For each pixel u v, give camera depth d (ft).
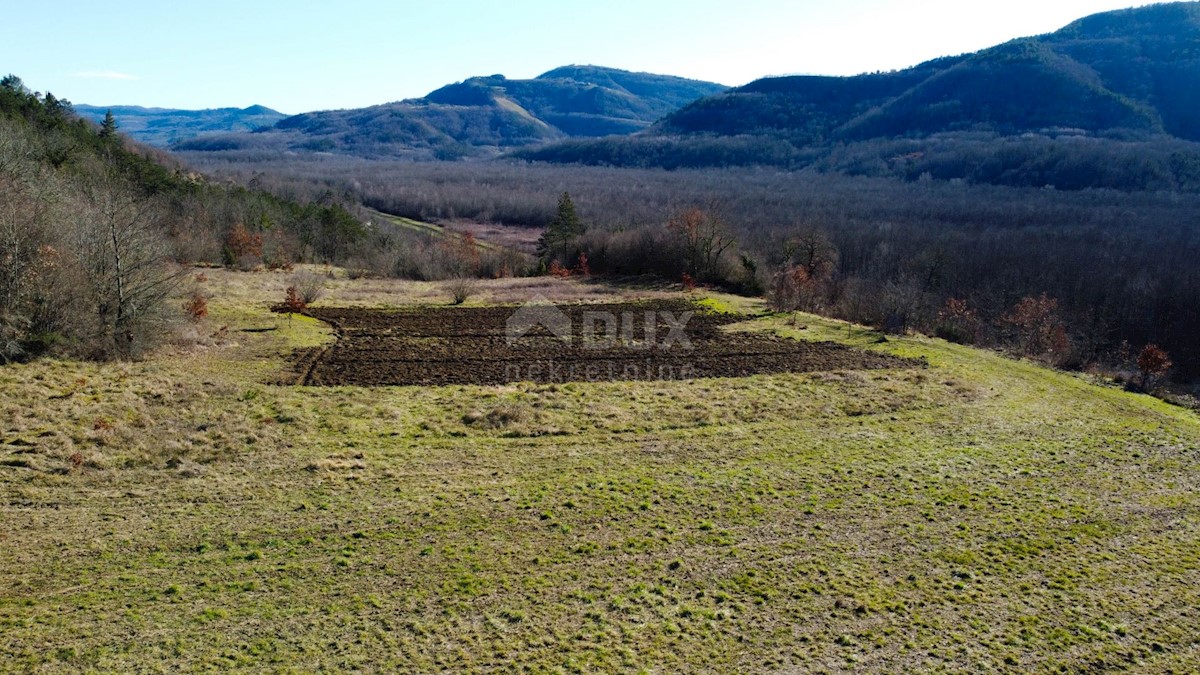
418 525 44.55
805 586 39.27
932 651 34.24
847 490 51.67
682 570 40.50
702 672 32.22
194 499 46.52
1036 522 47.73
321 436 58.80
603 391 75.00
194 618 34.37
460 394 72.33
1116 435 65.41
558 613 36.19
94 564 38.34
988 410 71.46
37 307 73.61
